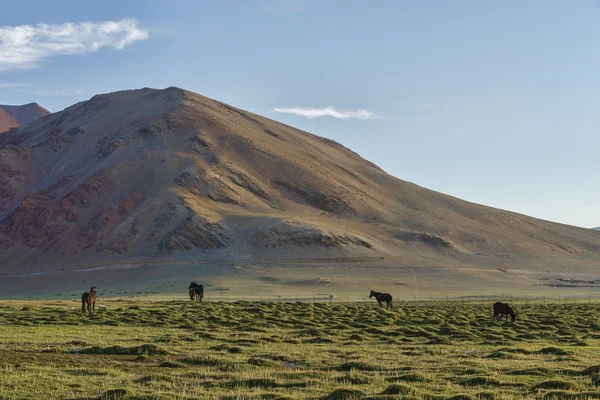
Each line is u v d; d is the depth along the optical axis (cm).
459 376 3017
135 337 4656
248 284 17625
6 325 5475
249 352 3875
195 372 3097
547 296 15388
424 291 17112
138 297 14525
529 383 2805
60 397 2439
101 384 2742
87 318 6312
